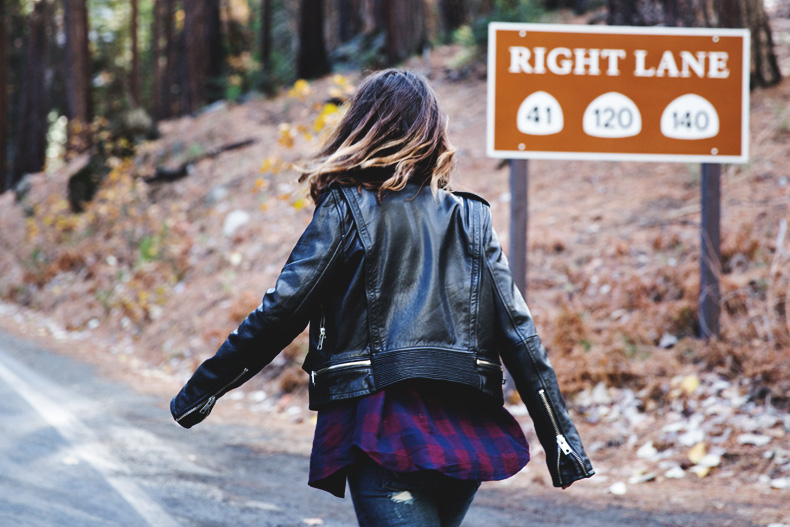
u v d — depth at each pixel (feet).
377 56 61.26
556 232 27.66
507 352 6.34
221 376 6.12
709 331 20.24
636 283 22.81
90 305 39.52
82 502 13.10
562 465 6.18
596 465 16.79
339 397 5.92
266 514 13.20
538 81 20.54
